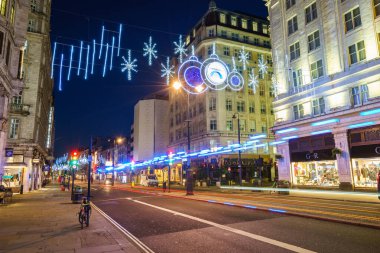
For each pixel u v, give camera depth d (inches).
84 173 4768.7
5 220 473.1
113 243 308.5
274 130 1238.9
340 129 954.1
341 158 947.3
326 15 1048.8
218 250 286.8
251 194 1024.9
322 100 1051.3
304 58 1135.0
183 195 1000.9
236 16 2203.5
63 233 363.6
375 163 864.3
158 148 2935.5
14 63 878.4
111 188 1839.3
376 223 372.8
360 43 928.9
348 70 951.0
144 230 401.1
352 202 671.1
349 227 372.2
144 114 2992.1
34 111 1393.9
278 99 1245.1
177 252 285.4
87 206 416.8
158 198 922.7
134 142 3152.1
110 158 4404.5
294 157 1149.7
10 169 1307.8
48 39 1679.4
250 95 2103.8
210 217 491.5
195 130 2158.0
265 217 473.4
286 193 958.4
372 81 876.0
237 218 470.3
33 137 1375.5
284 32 1242.0
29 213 562.9
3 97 823.7
